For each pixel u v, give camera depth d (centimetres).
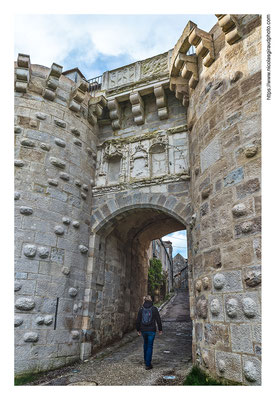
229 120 500
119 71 918
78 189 774
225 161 491
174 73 737
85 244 763
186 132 773
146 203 748
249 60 483
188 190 711
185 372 517
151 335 568
